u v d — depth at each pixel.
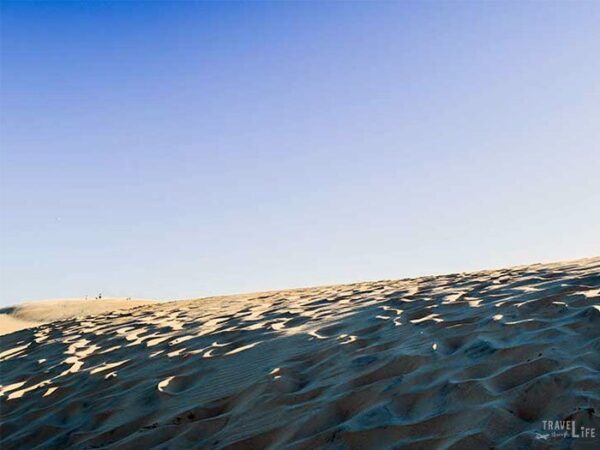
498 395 2.92
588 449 2.33
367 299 7.44
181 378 4.77
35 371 6.64
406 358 3.80
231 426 3.50
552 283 5.64
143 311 11.73
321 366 4.20
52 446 4.03
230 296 13.46
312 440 3.00
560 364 3.08
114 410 4.37
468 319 4.60
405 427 2.87
